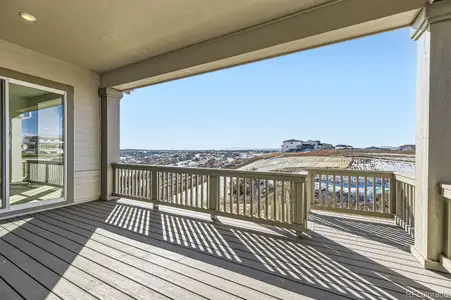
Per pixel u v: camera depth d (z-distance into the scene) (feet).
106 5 9.15
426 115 7.46
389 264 7.63
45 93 14.32
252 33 10.68
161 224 11.77
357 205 12.90
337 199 13.99
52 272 7.02
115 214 13.51
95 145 17.13
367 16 8.22
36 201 13.88
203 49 12.19
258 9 9.33
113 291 6.06
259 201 11.23
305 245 9.23
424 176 7.58
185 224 11.80
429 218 7.32
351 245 9.21
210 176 12.62
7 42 12.45
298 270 7.25
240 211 12.39
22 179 13.21
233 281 6.60
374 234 10.39
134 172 16.11
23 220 12.30
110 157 17.35
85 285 6.32
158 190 14.71
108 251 8.57
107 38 11.93
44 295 5.87
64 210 14.30
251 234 10.45
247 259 8.00
